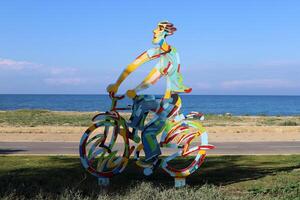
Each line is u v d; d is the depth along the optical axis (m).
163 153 18.06
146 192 9.16
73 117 46.72
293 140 24.95
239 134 27.91
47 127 31.56
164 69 11.02
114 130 11.07
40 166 13.87
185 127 11.14
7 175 12.01
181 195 9.02
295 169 13.91
